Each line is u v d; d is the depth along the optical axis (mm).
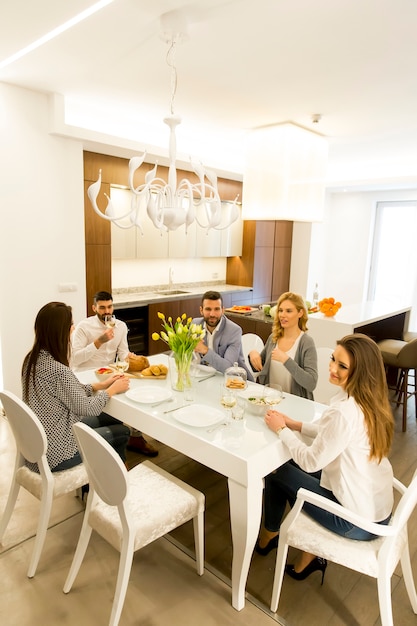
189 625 1635
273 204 3727
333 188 6441
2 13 2078
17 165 3260
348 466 1561
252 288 6211
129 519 1477
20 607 1681
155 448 3018
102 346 2986
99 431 2135
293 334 2471
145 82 2988
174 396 2135
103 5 1986
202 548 1849
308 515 1684
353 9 1936
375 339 4500
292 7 1935
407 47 2307
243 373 2105
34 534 2102
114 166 4215
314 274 7078
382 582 1452
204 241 5594
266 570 1945
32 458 1792
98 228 4137
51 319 1880
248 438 1702
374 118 3656
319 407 2104
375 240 6969
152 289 5445
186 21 2078
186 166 4777
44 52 2533
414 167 5719
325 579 1902
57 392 1883
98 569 1891
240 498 1578
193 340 2127
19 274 3402
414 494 1424
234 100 3281
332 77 2770
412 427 3633
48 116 3355
